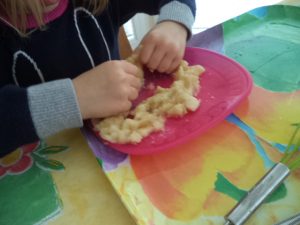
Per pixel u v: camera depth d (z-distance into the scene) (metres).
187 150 0.44
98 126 0.47
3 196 0.42
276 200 0.36
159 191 0.39
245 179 0.39
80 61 0.68
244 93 0.49
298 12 0.67
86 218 0.38
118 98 0.48
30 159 0.46
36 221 0.38
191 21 0.66
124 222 0.37
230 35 0.65
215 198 0.37
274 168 0.37
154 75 0.57
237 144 0.44
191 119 0.47
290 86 0.52
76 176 0.43
